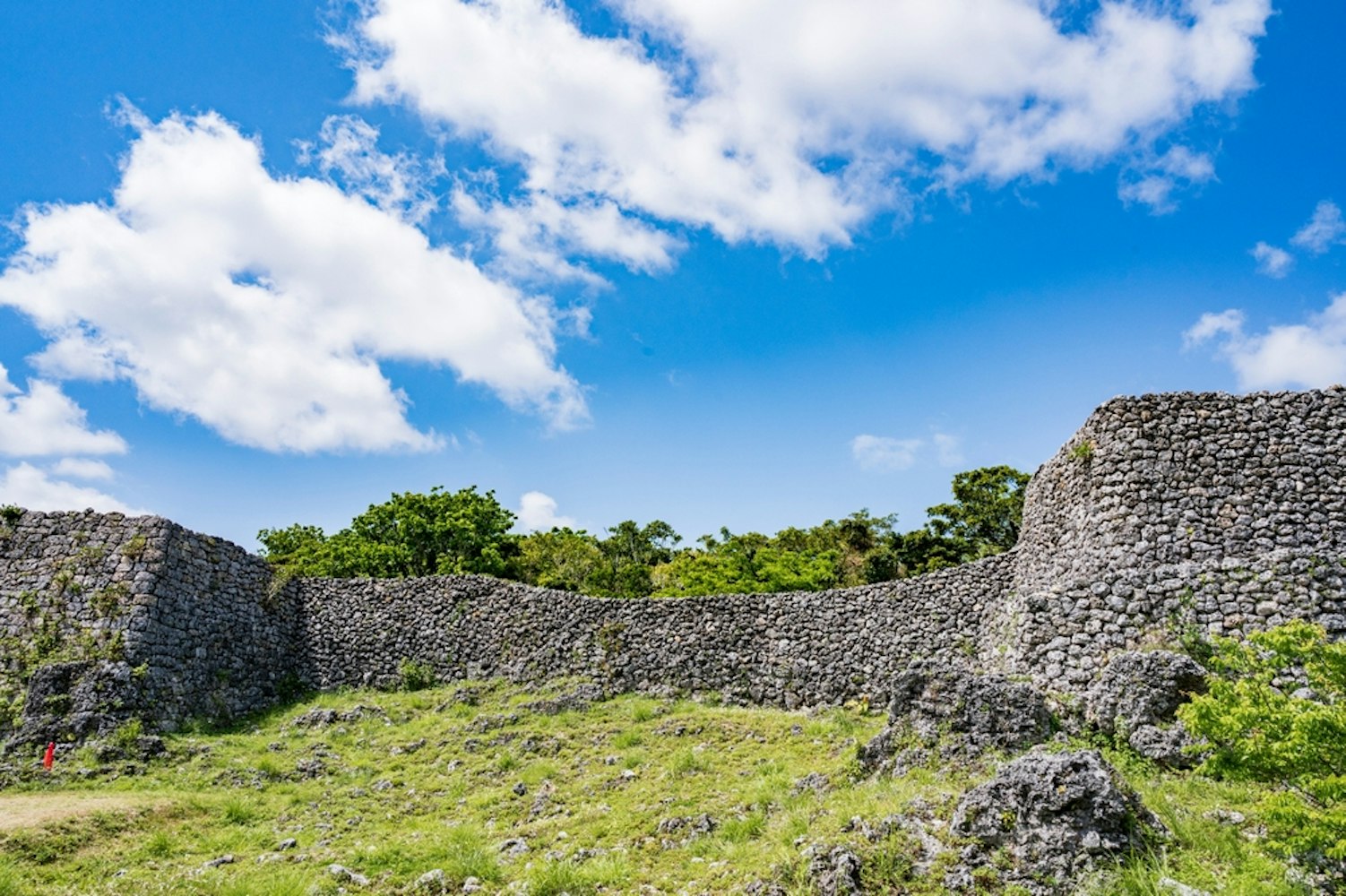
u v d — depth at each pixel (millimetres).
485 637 25594
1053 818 9469
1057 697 15102
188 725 21000
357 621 26625
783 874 9758
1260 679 10203
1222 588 15555
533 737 19188
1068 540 19516
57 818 13703
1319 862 8516
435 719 21641
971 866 9312
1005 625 19031
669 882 10438
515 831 13320
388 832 14016
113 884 11344
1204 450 18219
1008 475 39250
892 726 14266
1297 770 8688
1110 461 18812
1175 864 9000
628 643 24203
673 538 46531
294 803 16031
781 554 36250
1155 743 12750
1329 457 17359
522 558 41281
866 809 11109
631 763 16656
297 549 45125
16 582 22188
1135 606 16047
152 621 21438
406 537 39344
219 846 13492
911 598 22219
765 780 14320
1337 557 16000
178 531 23188
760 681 22656
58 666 19750
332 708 23047
